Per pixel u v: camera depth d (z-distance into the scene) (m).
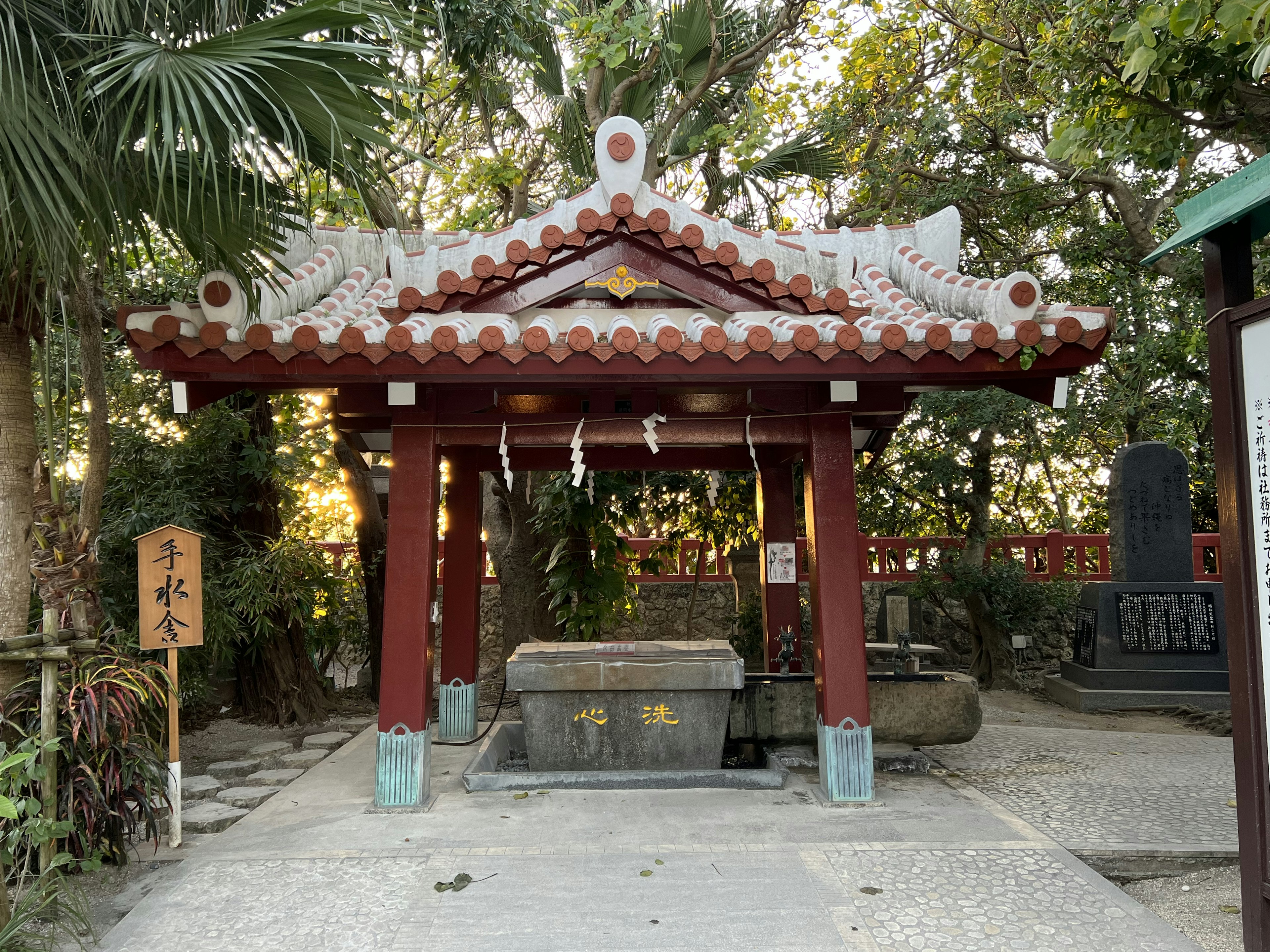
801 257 6.57
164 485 8.05
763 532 8.08
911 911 3.93
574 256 5.62
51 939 3.61
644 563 11.20
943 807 5.41
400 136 10.27
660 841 4.79
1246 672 3.36
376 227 4.43
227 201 4.15
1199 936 3.89
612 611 9.50
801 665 7.71
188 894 4.19
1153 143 5.54
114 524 7.93
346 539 15.42
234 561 8.48
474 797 5.66
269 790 6.12
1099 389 11.12
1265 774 3.28
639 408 5.78
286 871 4.45
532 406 6.08
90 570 4.50
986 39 9.04
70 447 8.06
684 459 7.97
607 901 4.04
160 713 5.76
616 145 5.71
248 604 8.10
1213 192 3.66
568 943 3.66
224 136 3.96
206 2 3.97
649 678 5.99
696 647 6.59
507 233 6.39
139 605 5.56
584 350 4.70
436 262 6.36
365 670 11.00
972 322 4.92
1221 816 5.55
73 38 3.60
